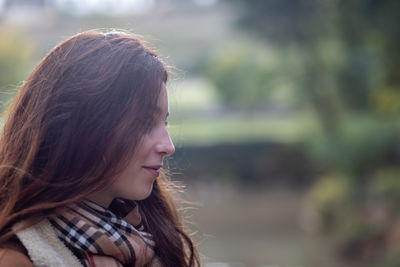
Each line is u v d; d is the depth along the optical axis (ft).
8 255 3.52
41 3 94.22
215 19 94.89
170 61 5.09
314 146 40.19
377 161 37.04
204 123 77.41
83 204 3.86
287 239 38.78
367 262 29.04
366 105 39.55
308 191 59.77
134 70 3.84
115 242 3.79
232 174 66.69
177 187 5.27
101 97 3.74
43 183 3.69
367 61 37.22
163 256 4.64
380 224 31.22
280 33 44.78
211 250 35.91
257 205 54.39
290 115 74.23
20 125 3.86
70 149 3.72
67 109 3.74
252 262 32.30
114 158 3.73
